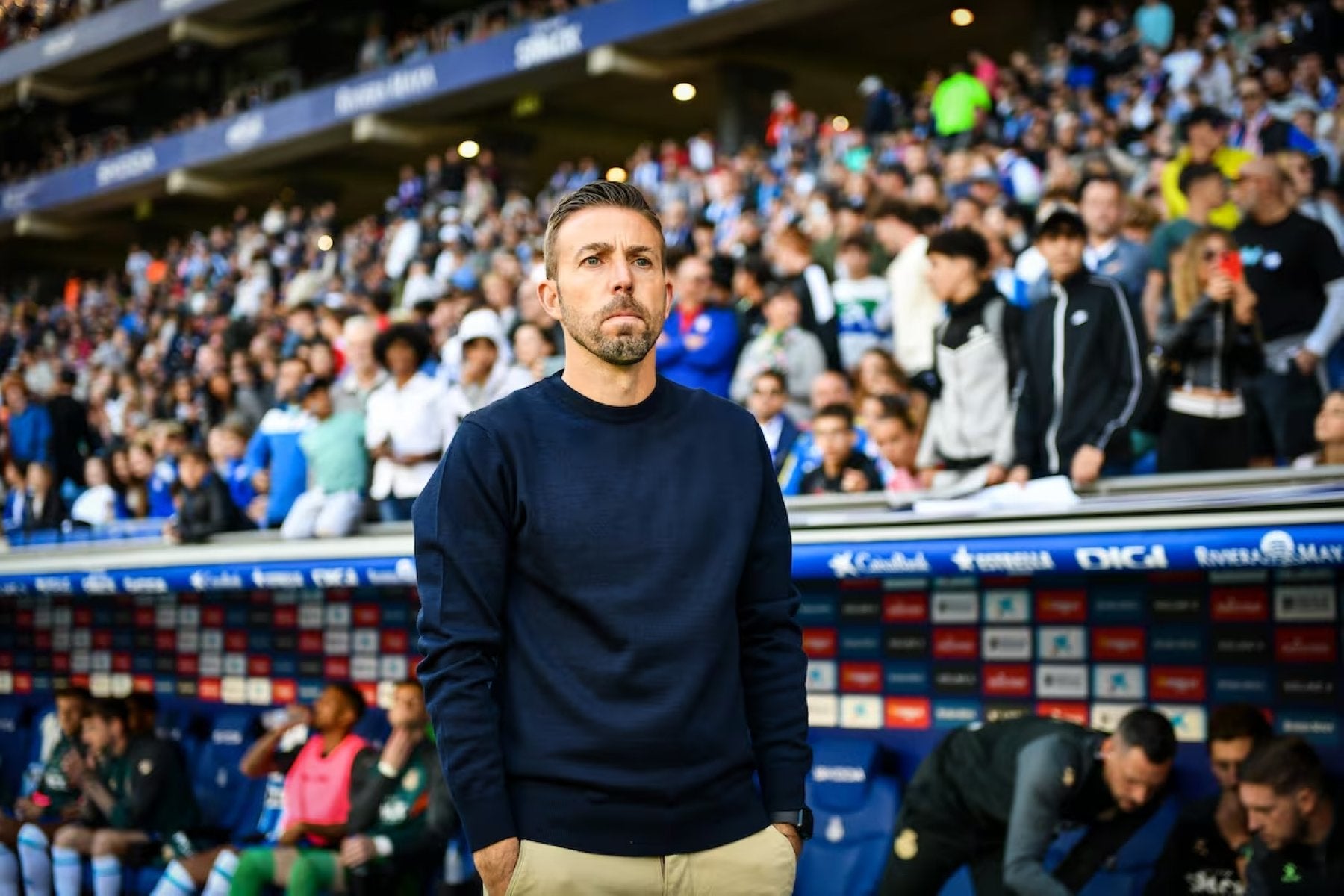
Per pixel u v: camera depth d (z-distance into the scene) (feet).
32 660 34.73
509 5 78.23
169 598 31.89
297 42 94.68
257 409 36.86
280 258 67.51
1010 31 70.95
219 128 90.74
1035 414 18.25
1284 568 18.56
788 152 52.01
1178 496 16.60
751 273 27.43
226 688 30.71
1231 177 24.82
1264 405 18.52
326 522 25.00
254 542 26.84
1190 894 17.15
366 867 21.77
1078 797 17.42
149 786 26.32
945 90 44.73
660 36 69.15
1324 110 35.09
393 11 91.09
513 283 33.71
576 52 71.36
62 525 37.35
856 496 19.72
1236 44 42.93
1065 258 18.02
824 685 22.41
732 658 8.02
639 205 8.18
